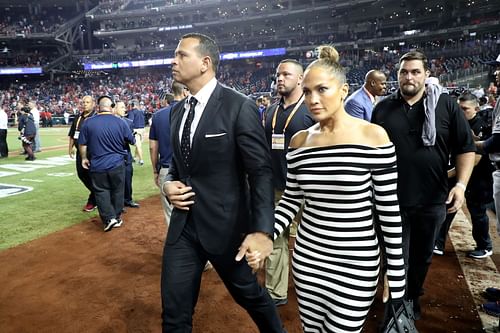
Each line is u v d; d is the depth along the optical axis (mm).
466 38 37938
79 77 52969
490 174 4109
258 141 2055
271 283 3256
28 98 43656
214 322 3084
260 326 2404
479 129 4320
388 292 1845
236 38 49469
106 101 5426
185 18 51625
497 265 4051
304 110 3201
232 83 42688
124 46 55188
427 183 2766
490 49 31391
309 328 1968
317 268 1830
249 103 2109
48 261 4395
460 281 3678
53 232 5453
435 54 34781
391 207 1746
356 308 1764
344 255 1755
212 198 2115
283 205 2035
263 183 2029
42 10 56594
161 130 4113
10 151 15344
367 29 43188
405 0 39562
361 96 3559
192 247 2199
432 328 2898
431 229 2830
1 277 3965
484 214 4195
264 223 1938
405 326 1797
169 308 2133
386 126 2848
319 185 1781
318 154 1783
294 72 3174
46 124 30781
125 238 5203
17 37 49125
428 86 2750
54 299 3496
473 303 3258
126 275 4016
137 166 11469
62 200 7398
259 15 46094
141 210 6688
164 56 51719
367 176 1731
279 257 3205
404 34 39781
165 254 2209
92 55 51750
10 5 54125
